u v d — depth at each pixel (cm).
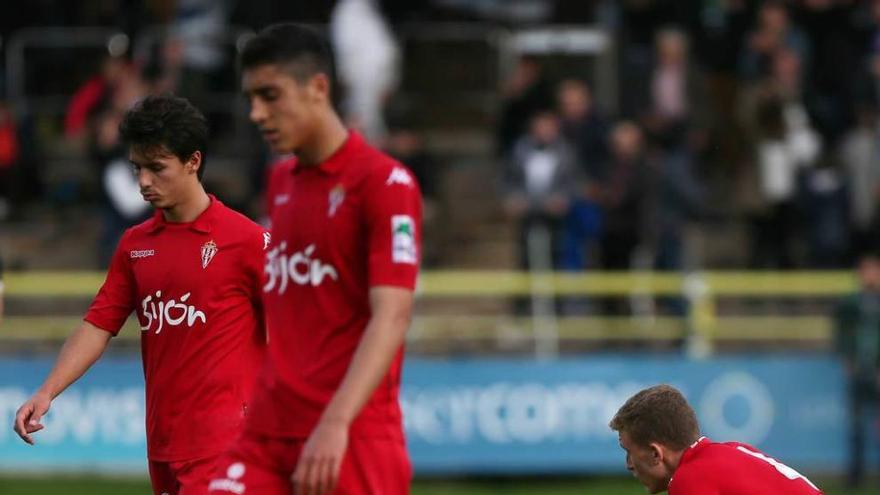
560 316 5047
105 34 6231
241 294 2112
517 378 4744
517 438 4731
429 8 6322
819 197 5275
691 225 5294
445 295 5403
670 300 5109
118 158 4966
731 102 5675
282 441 1773
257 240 2112
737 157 5512
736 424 4791
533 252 4984
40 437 4644
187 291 2095
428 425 4716
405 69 6259
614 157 5009
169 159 2069
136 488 4519
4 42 6184
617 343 5112
